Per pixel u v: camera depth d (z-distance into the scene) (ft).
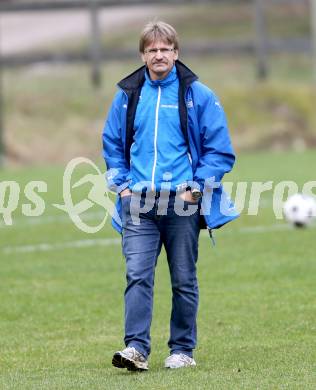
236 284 111.96
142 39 75.41
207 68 343.87
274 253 130.93
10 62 292.81
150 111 75.87
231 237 145.28
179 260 76.84
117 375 75.20
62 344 88.43
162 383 71.46
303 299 103.40
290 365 77.10
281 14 431.02
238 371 75.25
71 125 282.36
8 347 87.71
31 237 149.38
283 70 358.02
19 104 289.94
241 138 285.02
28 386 72.33
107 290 111.45
